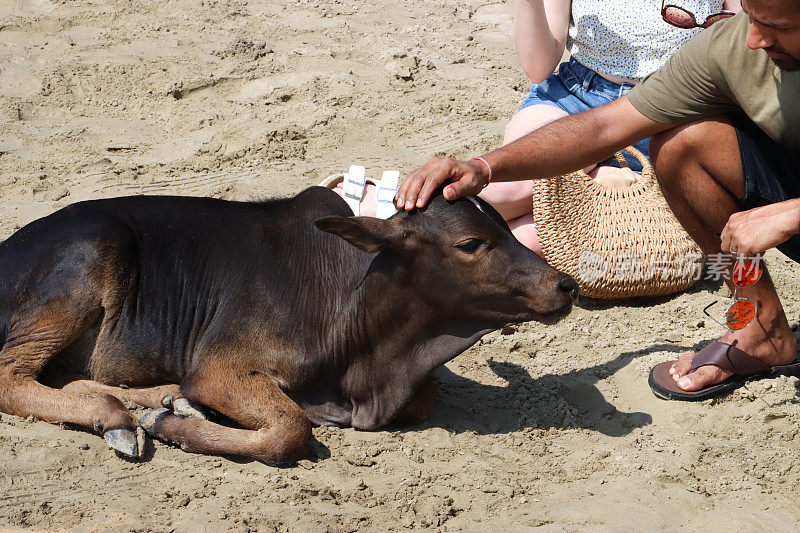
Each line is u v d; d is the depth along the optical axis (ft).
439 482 14.19
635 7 19.45
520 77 31.63
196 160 25.43
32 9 37.68
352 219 14.11
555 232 19.30
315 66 31.96
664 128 15.17
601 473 14.49
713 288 20.45
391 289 14.94
